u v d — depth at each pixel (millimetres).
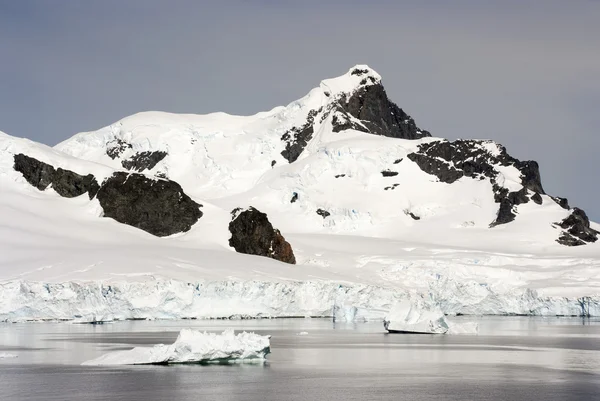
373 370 183375
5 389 155750
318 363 193750
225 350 190750
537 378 173625
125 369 178750
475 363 196125
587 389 160875
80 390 154750
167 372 175000
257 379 168625
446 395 154125
